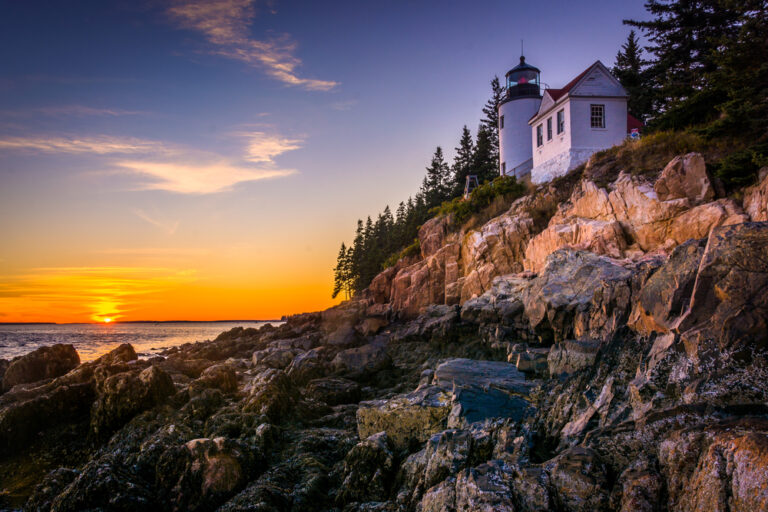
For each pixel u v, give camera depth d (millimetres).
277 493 8547
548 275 19766
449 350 23109
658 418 5898
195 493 8891
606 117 32219
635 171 21859
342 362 21094
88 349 55625
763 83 19188
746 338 6211
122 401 14312
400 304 38719
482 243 29797
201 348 38531
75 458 13469
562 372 11789
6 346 62188
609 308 12727
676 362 6805
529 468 6172
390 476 8875
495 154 70000
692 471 4750
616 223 20531
